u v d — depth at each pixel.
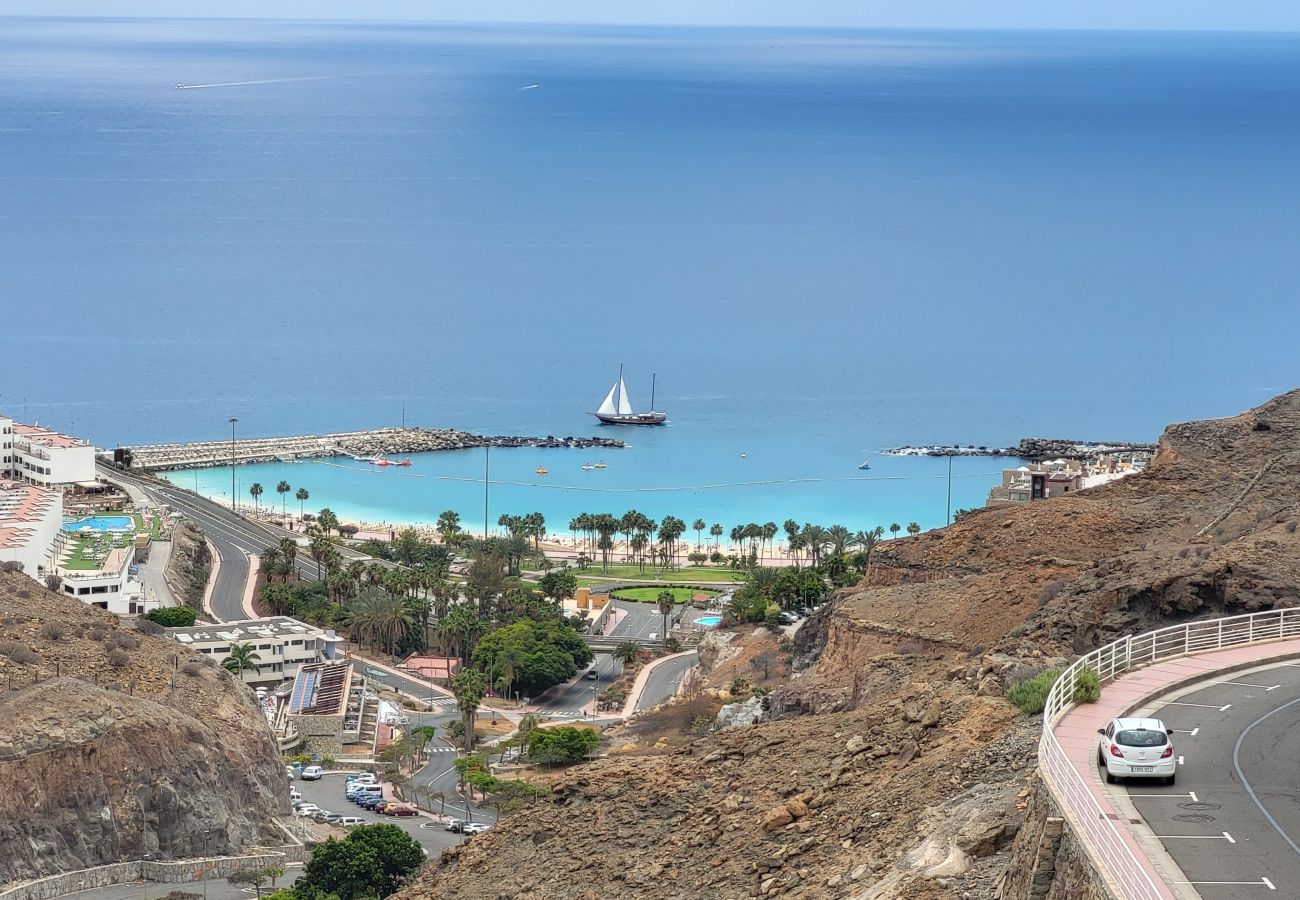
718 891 61.97
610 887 66.31
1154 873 42.69
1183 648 66.69
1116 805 47.84
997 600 109.50
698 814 69.00
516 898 68.56
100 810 146.12
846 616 115.44
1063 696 57.59
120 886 140.88
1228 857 43.78
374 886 128.75
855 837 60.41
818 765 68.69
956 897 49.53
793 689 112.38
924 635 109.56
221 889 139.38
